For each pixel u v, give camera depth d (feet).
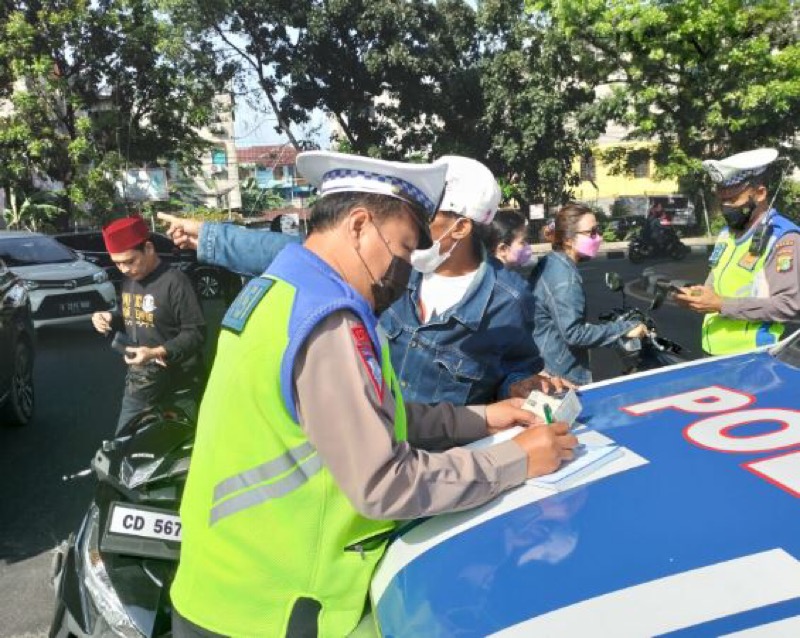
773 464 4.59
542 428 5.12
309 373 4.35
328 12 90.38
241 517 4.59
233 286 17.33
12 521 14.84
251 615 4.71
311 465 4.52
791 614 3.39
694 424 5.49
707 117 74.54
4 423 21.02
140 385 12.66
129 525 7.44
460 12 95.50
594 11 73.15
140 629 7.13
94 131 82.38
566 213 11.18
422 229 4.96
